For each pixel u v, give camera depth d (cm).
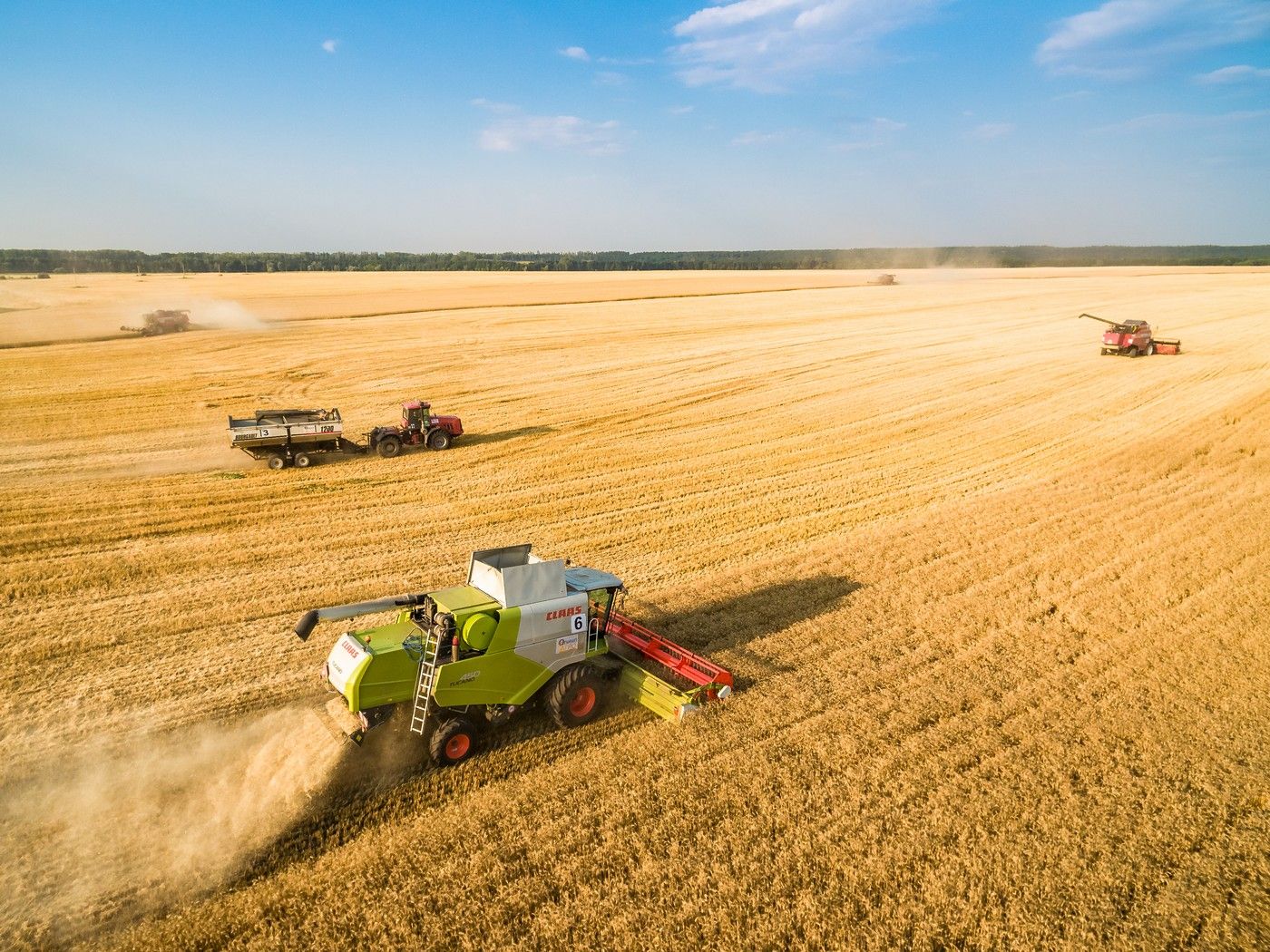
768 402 3522
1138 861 819
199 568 1656
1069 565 1686
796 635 1355
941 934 725
